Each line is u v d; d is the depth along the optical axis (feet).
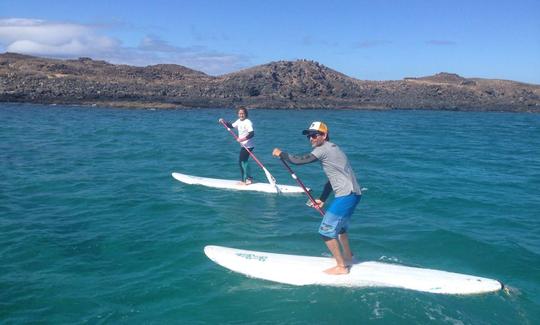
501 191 36.73
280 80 184.96
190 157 52.34
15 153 50.37
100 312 16.39
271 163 49.34
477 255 22.34
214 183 36.78
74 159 47.70
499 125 124.47
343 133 89.20
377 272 19.26
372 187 36.58
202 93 165.78
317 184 38.55
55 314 16.26
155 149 57.47
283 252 22.36
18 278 18.95
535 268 20.92
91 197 31.91
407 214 29.37
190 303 17.03
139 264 20.48
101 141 63.62
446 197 33.83
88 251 21.95
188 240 23.41
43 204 30.07
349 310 16.52
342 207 18.03
